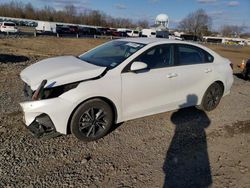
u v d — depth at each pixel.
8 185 2.70
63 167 3.09
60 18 89.81
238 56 30.80
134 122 4.52
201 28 91.31
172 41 4.59
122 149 3.60
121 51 4.26
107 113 3.75
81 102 3.48
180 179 3.03
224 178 3.12
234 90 7.86
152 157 3.46
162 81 4.24
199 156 3.58
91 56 4.45
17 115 4.40
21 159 3.16
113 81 3.69
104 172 3.05
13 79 6.93
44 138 3.54
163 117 4.86
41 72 3.65
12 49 16.98
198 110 5.40
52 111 3.30
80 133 3.58
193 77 4.74
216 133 4.38
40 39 27.59
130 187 2.83
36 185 2.74
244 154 3.75
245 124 4.88
